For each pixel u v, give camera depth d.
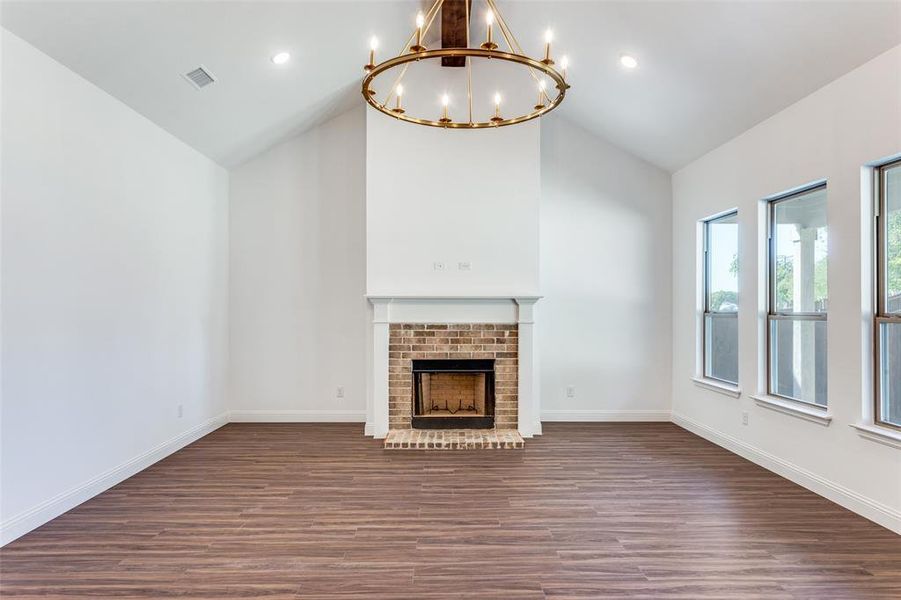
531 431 5.07
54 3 2.83
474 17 4.41
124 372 3.88
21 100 2.93
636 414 5.77
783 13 3.08
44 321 3.09
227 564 2.61
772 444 4.06
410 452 4.59
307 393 5.75
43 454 3.08
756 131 4.25
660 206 5.78
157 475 3.96
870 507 3.12
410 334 5.10
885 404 3.14
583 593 2.35
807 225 3.84
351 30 4.20
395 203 5.14
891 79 2.96
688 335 5.45
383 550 2.76
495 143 5.18
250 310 5.74
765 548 2.78
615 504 3.39
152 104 4.05
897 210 3.08
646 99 4.66
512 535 2.94
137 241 4.05
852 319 3.25
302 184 5.75
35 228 3.03
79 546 2.79
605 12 3.79
